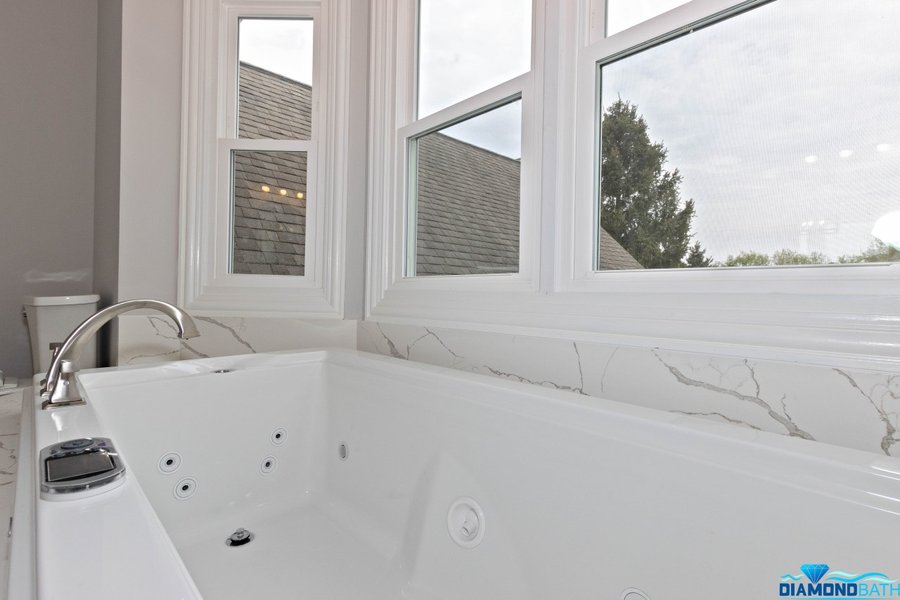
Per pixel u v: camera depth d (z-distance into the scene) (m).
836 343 0.77
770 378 0.83
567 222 1.22
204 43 1.78
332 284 1.79
